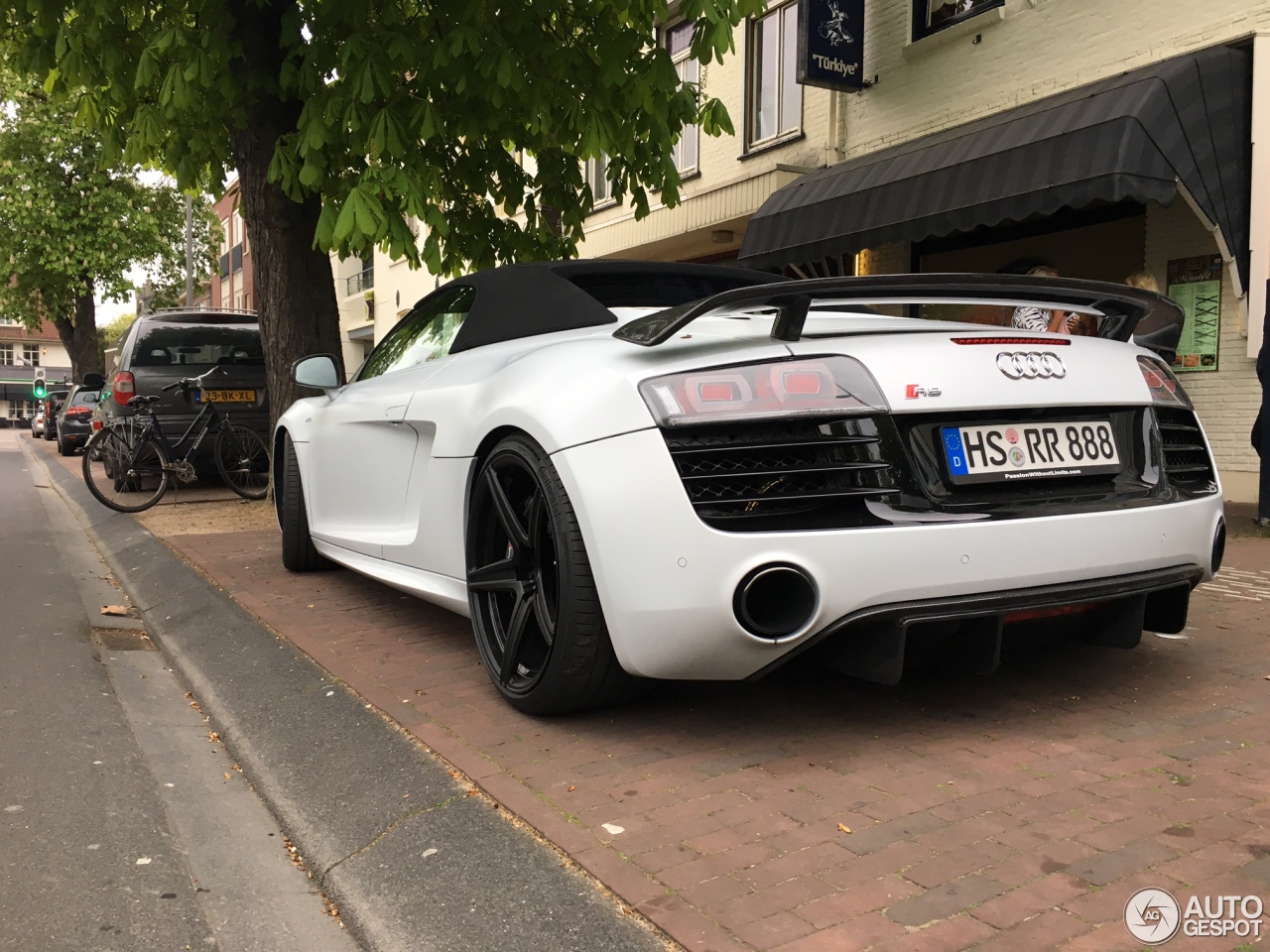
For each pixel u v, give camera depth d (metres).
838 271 11.29
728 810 2.17
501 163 8.15
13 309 27.59
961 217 8.00
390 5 6.29
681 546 2.28
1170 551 2.64
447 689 3.10
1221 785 2.23
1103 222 8.71
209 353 10.06
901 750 2.51
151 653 4.28
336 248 5.87
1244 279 7.03
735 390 2.32
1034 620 2.53
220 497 9.59
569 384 2.58
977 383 2.47
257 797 2.65
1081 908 1.72
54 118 24.28
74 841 2.33
